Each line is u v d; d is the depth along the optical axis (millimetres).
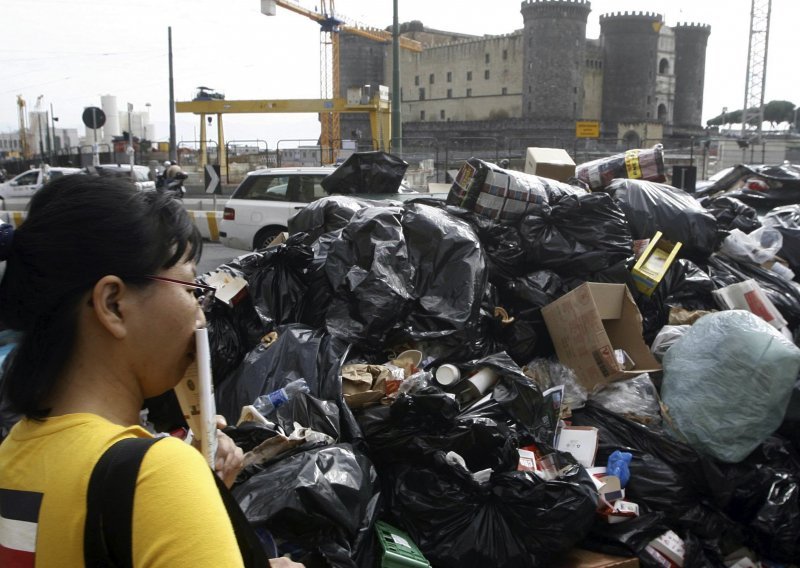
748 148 40094
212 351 3367
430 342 3674
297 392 3107
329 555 2404
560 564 2926
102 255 933
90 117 17594
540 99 70125
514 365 3428
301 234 4535
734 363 3258
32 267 930
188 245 1029
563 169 7043
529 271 4312
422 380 3264
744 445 3242
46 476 873
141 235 955
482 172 4586
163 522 813
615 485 3098
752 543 3303
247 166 34344
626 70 75000
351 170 8242
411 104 84625
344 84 84562
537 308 3986
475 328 3766
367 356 3586
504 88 75812
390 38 85750
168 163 20516
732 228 5723
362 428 3014
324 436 2842
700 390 3305
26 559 854
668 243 4648
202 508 831
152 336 984
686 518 3203
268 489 2451
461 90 79750
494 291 4129
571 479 2896
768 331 3324
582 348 3676
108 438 891
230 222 11688
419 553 2730
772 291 4668
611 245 4273
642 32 74562
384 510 2902
